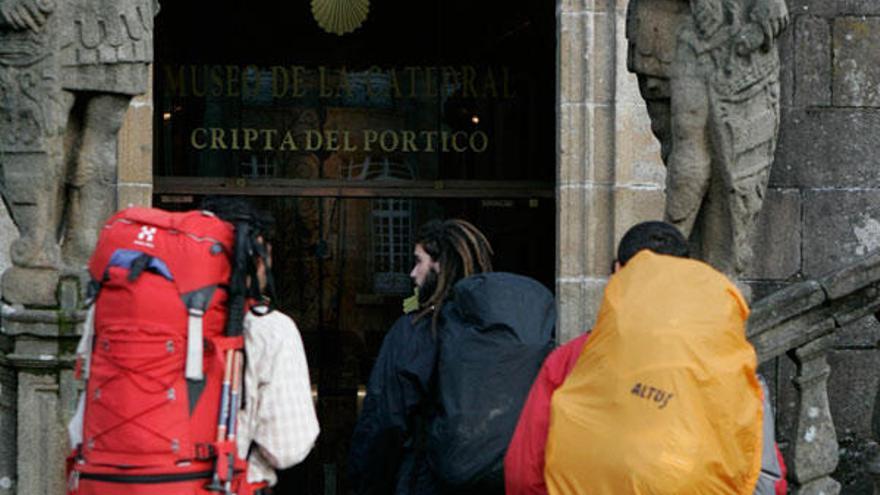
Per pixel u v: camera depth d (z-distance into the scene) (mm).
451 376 4797
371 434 5047
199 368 4133
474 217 9016
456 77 9039
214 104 8961
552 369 4281
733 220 5965
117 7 6062
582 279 7609
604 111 7617
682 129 5906
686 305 3979
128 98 6195
